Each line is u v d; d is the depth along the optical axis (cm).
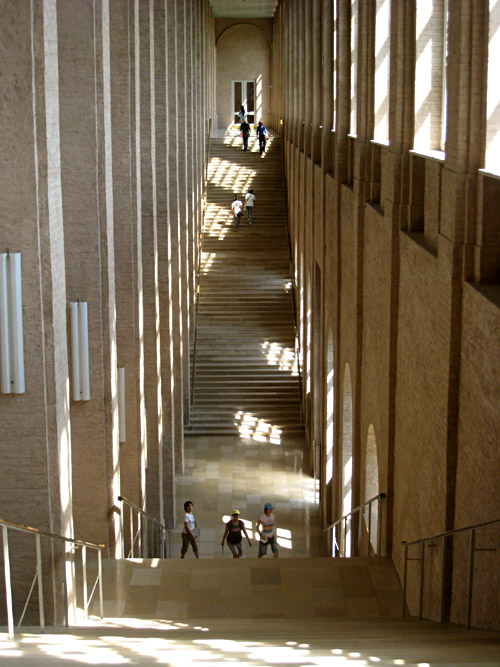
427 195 983
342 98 1580
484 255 757
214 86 4594
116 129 1332
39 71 840
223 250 3250
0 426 898
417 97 1015
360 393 1409
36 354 885
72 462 1202
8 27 828
